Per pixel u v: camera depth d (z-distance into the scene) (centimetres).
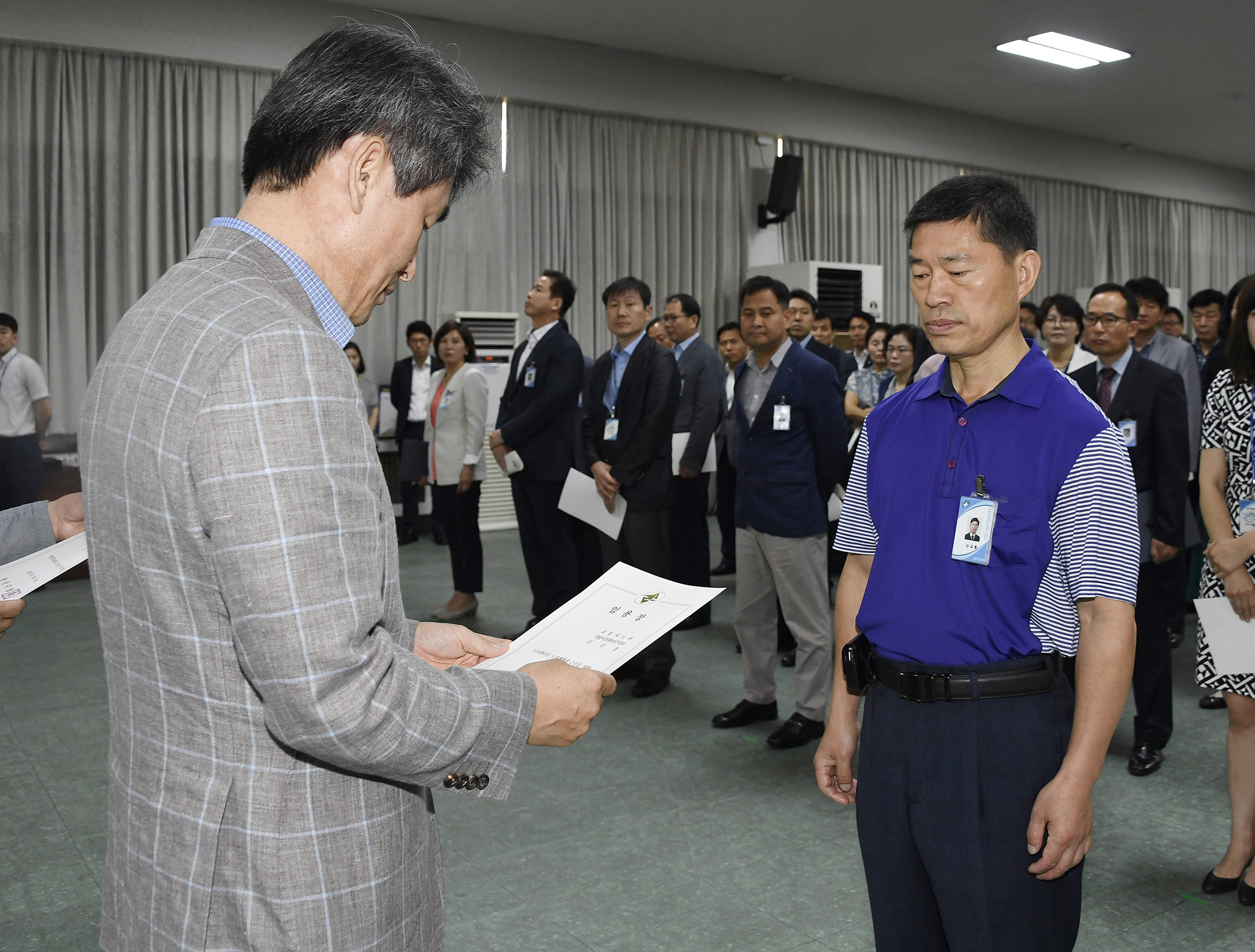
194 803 79
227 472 71
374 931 83
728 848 245
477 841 250
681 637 453
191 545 74
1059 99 945
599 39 783
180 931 79
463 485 474
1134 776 288
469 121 90
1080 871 125
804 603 309
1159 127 1052
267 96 86
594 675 92
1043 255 1067
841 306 873
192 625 77
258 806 78
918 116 970
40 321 622
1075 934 125
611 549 400
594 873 233
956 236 119
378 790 84
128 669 83
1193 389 407
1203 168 1214
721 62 844
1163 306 411
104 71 634
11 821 260
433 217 92
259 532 70
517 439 423
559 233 797
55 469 591
